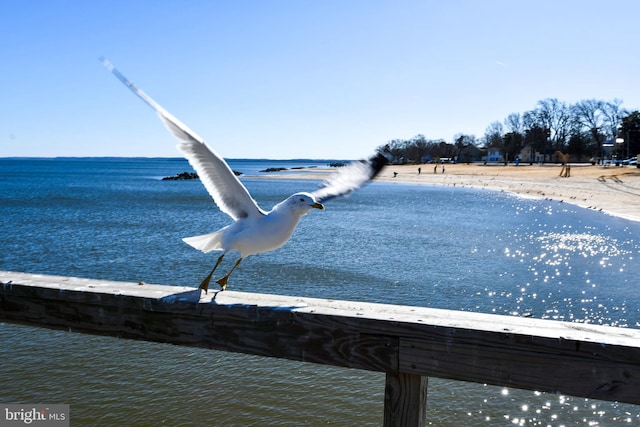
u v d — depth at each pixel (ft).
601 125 384.27
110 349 34.27
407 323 8.01
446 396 28.04
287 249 78.18
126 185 313.94
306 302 9.36
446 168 442.91
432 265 65.26
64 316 10.20
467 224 109.81
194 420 25.67
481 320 8.21
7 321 10.68
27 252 76.89
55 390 28.63
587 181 227.40
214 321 9.16
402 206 159.63
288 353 8.76
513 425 25.27
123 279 58.54
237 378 30.09
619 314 43.78
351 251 76.18
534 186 226.58
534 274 59.47
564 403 27.20
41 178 419.13
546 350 7.36
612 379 7.10
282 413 26.25
